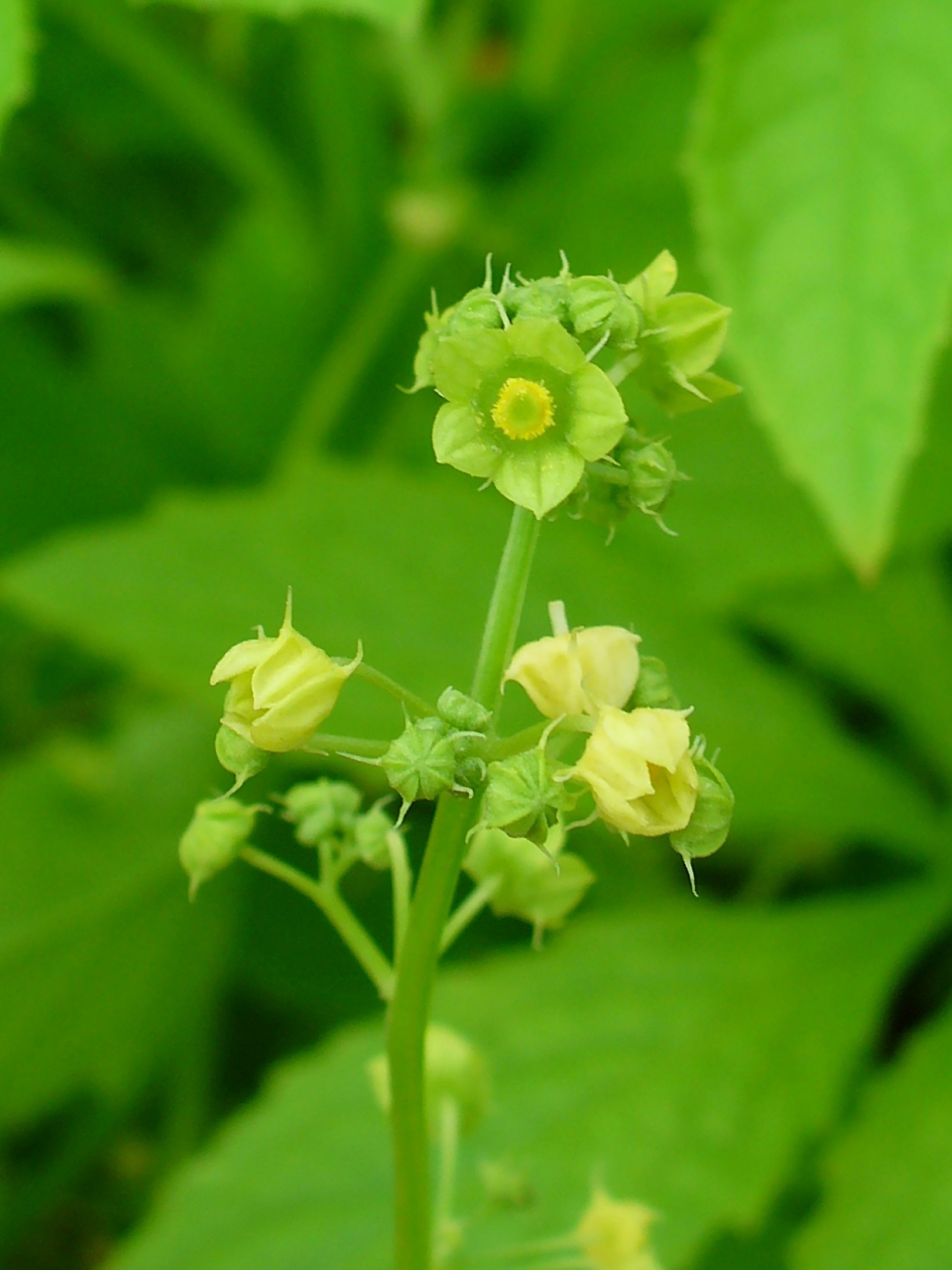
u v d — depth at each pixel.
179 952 0.58
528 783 0.29
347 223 0.69
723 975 0.48
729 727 0.55
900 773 0.55
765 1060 0.46
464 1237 0.42
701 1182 0.43
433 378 0.30
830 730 0.56
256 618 0.54
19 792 0.60
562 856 0.33
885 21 0.39
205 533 0.55
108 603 0.54
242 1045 0.59
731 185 0.39
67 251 0.66
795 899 0.59
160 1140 0.59
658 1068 0.46
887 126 0.39
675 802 0.30
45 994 0.56
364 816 0.33
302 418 0.66
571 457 0.30
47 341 0.73
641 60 0.70
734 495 0.58
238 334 0.70
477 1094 0.35
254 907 0.59
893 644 0.58
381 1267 0.42
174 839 0.60
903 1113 0.45
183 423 0.70
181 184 0.75
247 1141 0.44
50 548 0.55
